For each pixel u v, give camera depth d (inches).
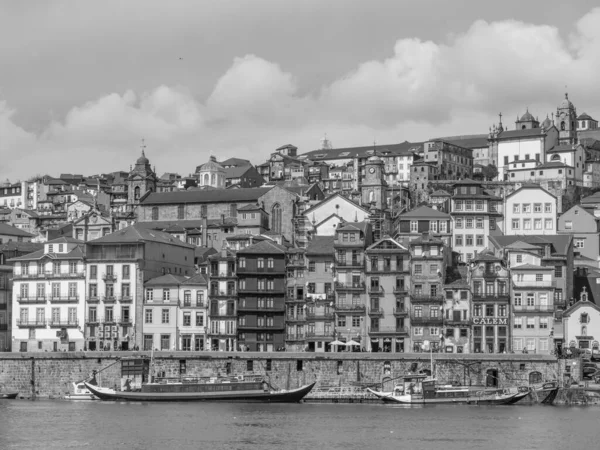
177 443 6894.7
